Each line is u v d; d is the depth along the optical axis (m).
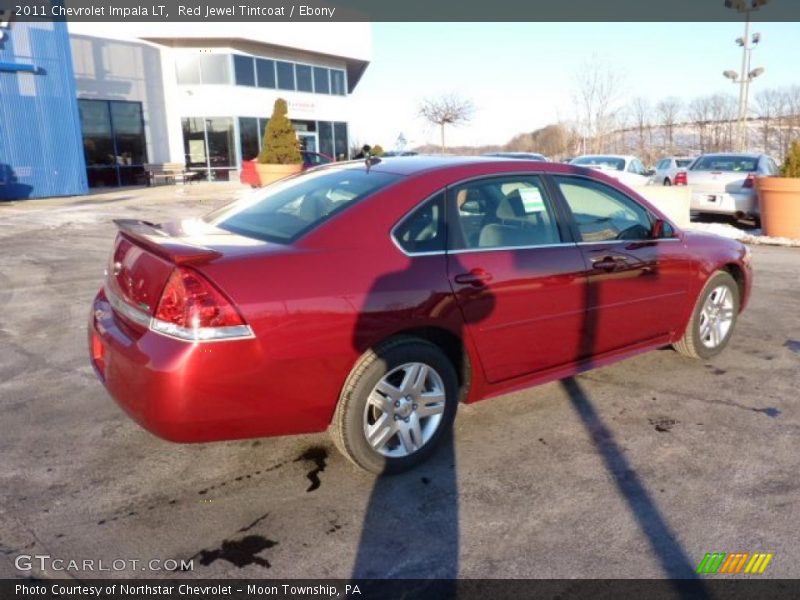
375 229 3.35
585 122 35.19
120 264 3.39
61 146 18.73
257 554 2.80
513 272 3.71
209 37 26.36
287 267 3.04
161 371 2.83
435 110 43.44
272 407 3.04
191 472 3.46
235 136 28.06
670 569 2.70
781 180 11.46
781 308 6.88
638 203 4.62
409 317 3.31
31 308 6.68
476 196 3.76
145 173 25.12
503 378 3.84
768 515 3.07
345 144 34.47
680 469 3.50
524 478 3.41
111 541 2.87
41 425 3.98
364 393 3.23
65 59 18.47
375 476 3.43
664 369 4.99
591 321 4.18
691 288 4.86
